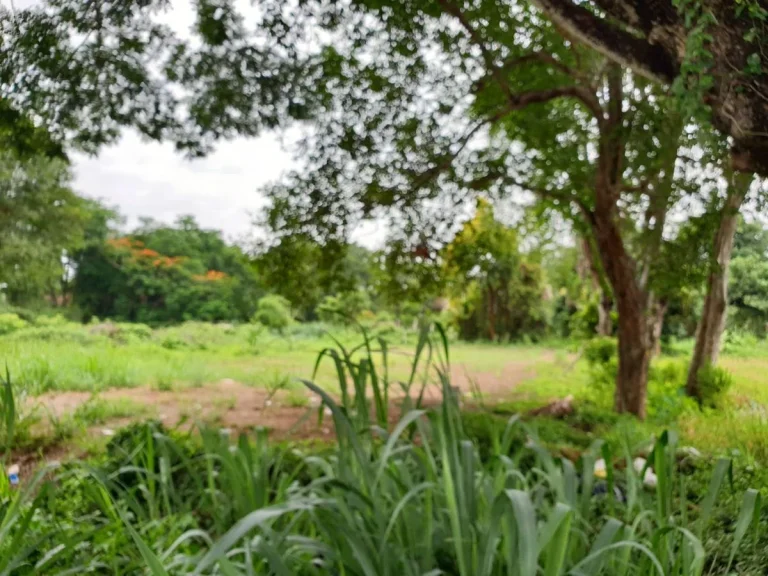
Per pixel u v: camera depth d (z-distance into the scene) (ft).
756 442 23.49
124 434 15.61
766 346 49.57
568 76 34.12
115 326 78.13
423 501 8.04
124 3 25.94
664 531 7.16
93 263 121.19
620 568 7.37
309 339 84.69
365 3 29.43
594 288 55.16
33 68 26.37
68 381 37.24
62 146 28.09
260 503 8.54
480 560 6.61
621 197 36.04
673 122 29.01
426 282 37.55
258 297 123.24
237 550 6.49
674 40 14.90
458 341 101.71
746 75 13.80
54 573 8.56
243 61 28.48
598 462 16.24
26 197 78.28
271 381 43.09
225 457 8.86
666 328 68.85
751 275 45.47
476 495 7.45
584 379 54.65
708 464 16.84
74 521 10.19
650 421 33.94
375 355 62.18
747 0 13.65
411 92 32.89
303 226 34.58
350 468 8.25
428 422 8.87
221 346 76.43
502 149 36.68
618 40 16.17
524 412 34.24
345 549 6.89
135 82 27.25
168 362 50.85
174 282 123.85
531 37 32.78
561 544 6.27
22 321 74.28
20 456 20.27
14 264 82.74
